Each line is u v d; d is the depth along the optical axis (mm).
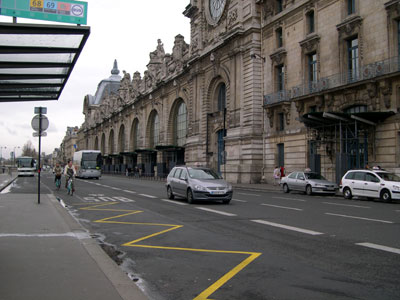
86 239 8180
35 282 5105
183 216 12438
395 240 8359
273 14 34250
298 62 31000
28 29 7258
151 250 7637
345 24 26000
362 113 22281
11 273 5527
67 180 22578
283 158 33031
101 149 104625
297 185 24047
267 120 34719
